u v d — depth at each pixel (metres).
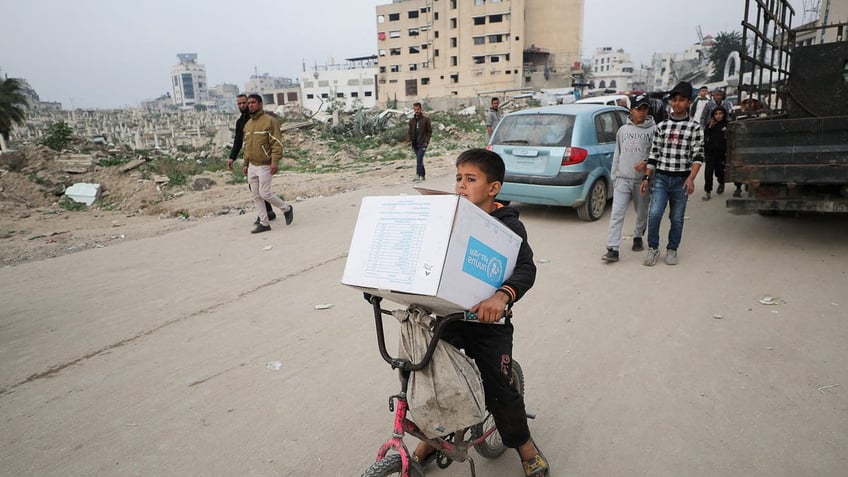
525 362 3.98
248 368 4.02
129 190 14.68
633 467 2.83
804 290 5.03
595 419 3.26
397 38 77.50
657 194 5.80
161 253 7.17
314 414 3.42
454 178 13.63
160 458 3.04
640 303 4.96
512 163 8.00
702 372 3.72
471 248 2.03
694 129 5.58
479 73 71.06
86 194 14.45
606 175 8.12
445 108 47.19
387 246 2.11
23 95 39.78
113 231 9.95
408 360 2.20
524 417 2.57
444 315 2.21
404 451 2.23
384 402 3.53
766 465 2.79
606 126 8.39
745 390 3.47
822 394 3.38
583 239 7.14
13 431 3.33
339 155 20.67
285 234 7.89
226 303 5.31
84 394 3.73
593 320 4.64
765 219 7.59
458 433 2.44
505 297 2.15
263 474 2.89
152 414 3.47
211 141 27.62
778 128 5.85
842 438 2.96
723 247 6.48
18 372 4.06
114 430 3.31
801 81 6.99
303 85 96.81
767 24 6.82
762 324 4.39
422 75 76.19
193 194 14.02
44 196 14.51
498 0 67.94
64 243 8.77
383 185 12.63
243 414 3.44
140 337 4.60
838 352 3.87
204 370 4.01
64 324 4.91
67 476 2.91
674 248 5.97
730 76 22.08
